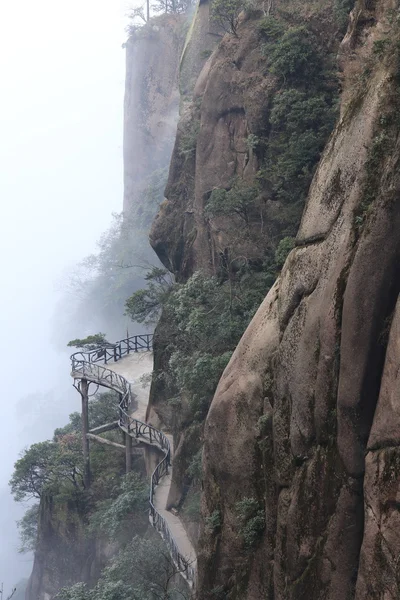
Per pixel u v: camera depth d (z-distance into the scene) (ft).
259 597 59.72
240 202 96.17
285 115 94.38
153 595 83.87
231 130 105.50
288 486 55.52
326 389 51.49
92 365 145.79
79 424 176.55
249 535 60.29
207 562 65.10
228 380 64.34
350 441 49.26
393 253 47.26
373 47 54.80
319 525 51.96
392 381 46.37
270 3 103.96
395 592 44.19
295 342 55.11
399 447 45.47
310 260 55.11
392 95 50.24
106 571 94.17
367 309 48.06
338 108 89.35
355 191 50.88
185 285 98.84
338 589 50.21
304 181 91.91
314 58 95.86
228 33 107.55
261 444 60.34
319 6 97.81
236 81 103.35
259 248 95.04
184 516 97.45
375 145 50.14
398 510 44.91
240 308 90.58
